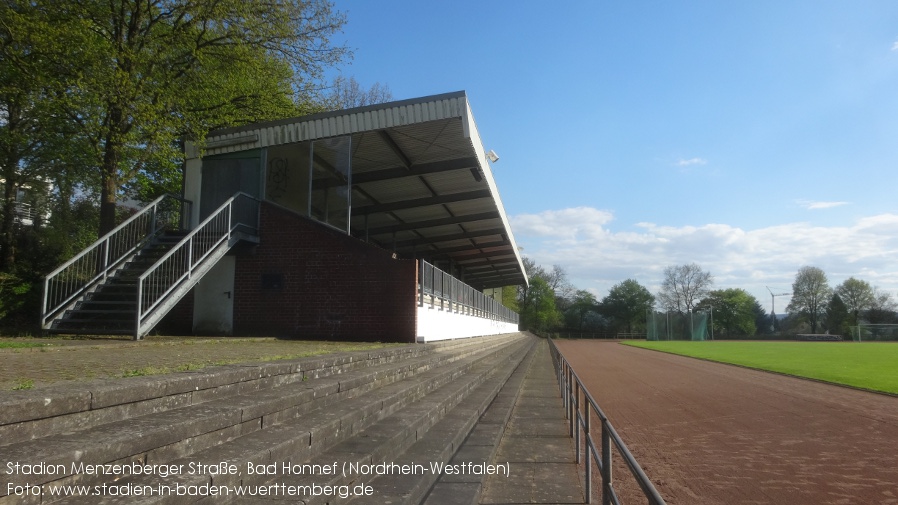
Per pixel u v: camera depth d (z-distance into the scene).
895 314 101.38
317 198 14.87
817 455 8.36
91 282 11.70
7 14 12.71
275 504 3.44
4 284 15.56
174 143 17.83
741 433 10.03
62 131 16.56
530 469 6.76
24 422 3.16
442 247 32.03
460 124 14.53
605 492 3.84
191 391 4.59
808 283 110.12
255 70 17.92
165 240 14.23
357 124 14.59
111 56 14.13
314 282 14.28
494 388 11.99
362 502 4.18
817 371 22.58
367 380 7.35
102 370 5.28
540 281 104.06
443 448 6.07
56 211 22.78
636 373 22.81
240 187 15.09
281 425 4.88
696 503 6.10
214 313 14.41
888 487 6.73
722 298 114.88
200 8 15.62
